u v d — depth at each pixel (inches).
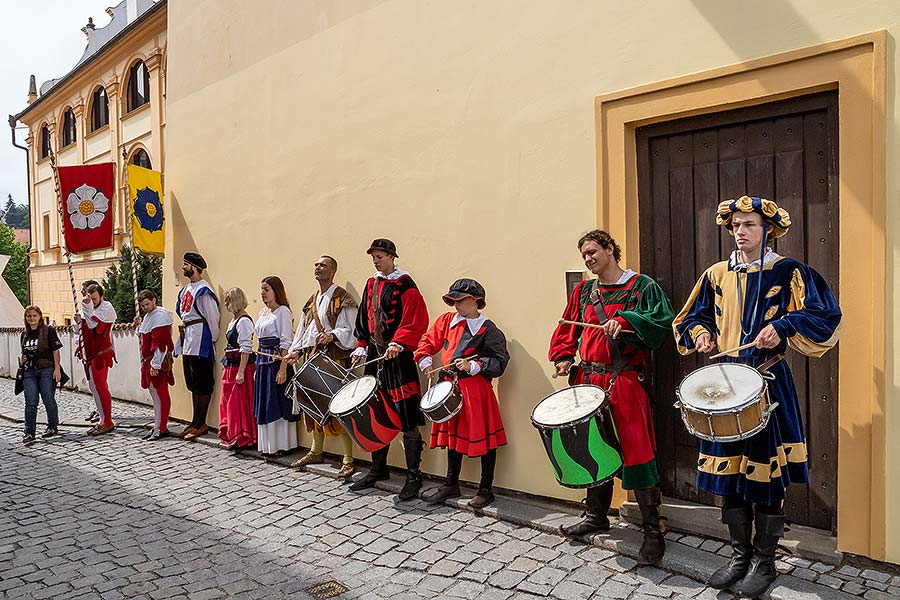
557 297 173.8
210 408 294.4
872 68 126.3
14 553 165.5
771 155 144.5
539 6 176.2
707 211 154.0
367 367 211.3
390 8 215.2
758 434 118.6
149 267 559.2
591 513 153.4
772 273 123.1
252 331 257.6
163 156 625.0
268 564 152.8
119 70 697.6
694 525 147.3
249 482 218.7
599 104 163.5
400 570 145.4
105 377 310.2
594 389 142.6
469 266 193.2
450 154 198.1
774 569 123.8
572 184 170.2
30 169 948.6
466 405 176.1
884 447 126.0
